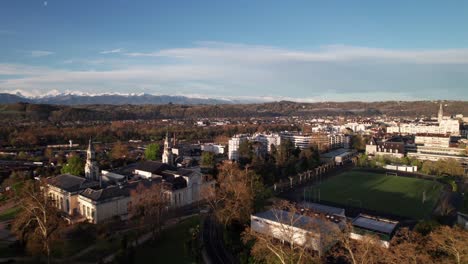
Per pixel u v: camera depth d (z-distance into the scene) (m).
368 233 107.31
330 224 106.06
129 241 120.88
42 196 113.56
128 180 171.88
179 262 107.31
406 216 150.62
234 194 138.25
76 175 185.12
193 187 172.88
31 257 109.50
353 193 189.25
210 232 133.38
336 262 99.88
